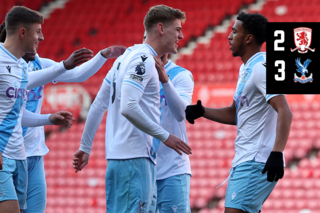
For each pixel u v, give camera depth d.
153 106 9.55
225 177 31.06
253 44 10.70
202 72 38.31
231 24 42.56
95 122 10.80
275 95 9.62
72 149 35.03
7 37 10.44
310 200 29.05
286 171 30.91
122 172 9.32
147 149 9.45
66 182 32.50
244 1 43.91
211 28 42.59
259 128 10.23
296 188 29.78
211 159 32.44
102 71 39.53
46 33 44.66
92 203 30.80
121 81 9.44
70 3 47.41
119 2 46.72
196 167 31.89
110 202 9.60
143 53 9.31
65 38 43.94
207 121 34.94
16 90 10.33
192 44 41.22
